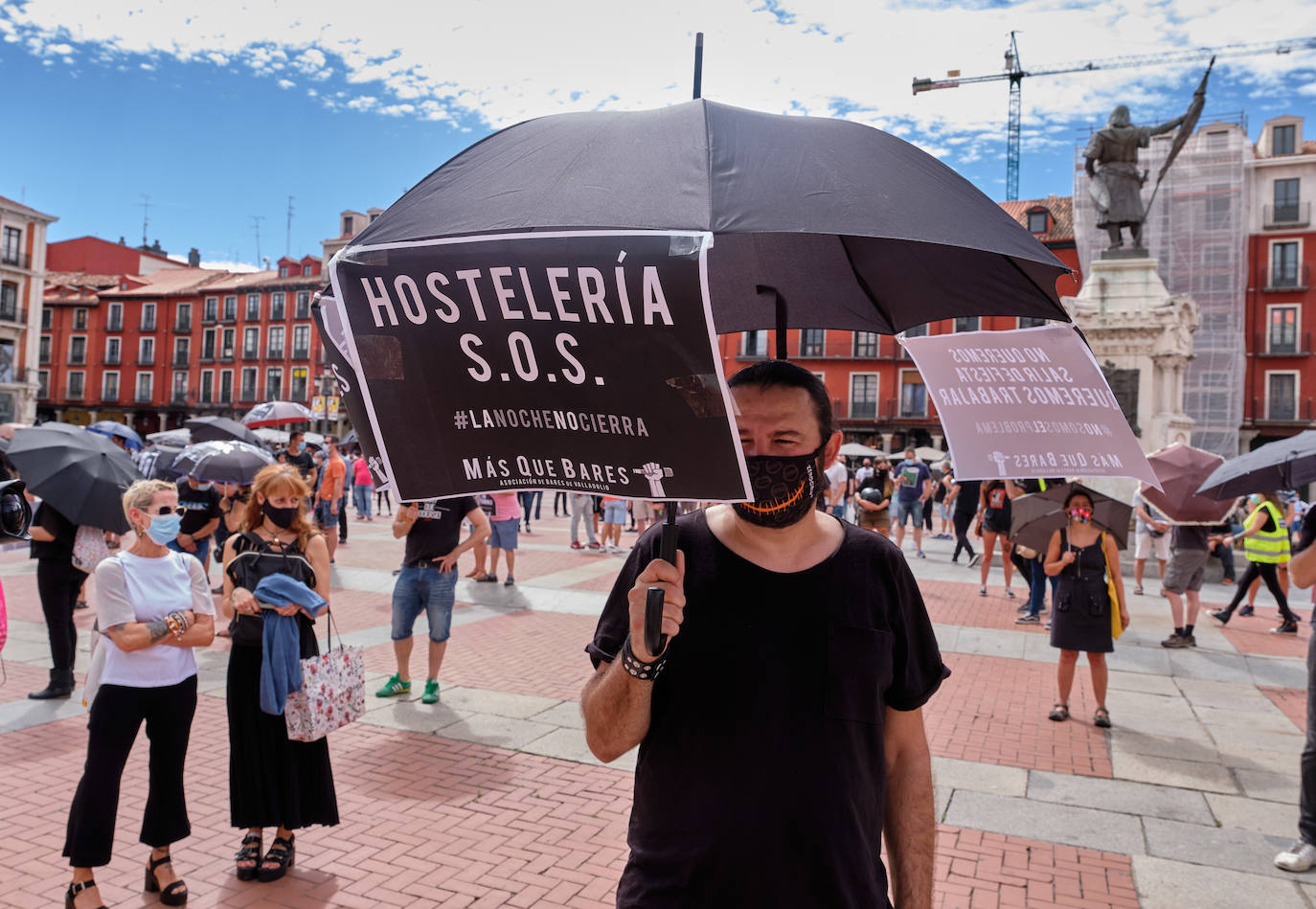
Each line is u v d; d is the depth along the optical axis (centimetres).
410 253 127
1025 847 405
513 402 128
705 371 119
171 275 6906
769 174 129
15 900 343
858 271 203
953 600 1048
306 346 5950
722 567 158
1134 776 496
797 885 146
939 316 205
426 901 346
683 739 152
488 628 857
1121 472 209
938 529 2098
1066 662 596
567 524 1984
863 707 153
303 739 352
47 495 511
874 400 4603
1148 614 995
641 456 124
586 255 120
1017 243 150
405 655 622
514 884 361
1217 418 3469
